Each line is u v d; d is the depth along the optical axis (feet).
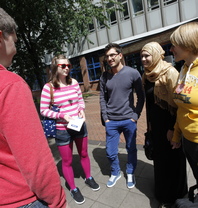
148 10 45.27
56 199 3.11
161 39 41.19
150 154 7.29
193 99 4.68
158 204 7.32
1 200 3.05
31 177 2.72
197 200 5.09
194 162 5.40
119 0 48.06
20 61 30.35
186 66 5.04
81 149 8.48
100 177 9.68
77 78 62.85
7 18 3.03
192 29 4.50
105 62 8.43
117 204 7.62
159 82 6.15
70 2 30.27
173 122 6.31
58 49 32.22
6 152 2.97
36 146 2.76
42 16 29.19
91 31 54.60
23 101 2.75
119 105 8.19
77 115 8.00
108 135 8.66
